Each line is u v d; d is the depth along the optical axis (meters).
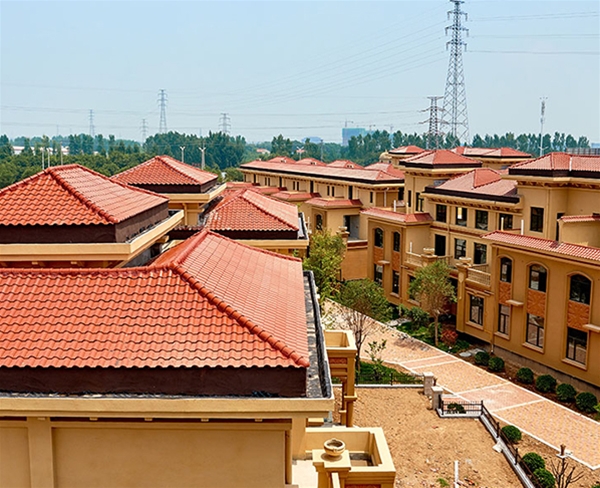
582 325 31.00
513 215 38.16
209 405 10.16
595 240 33.38
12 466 10.93
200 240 15.32
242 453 10.85
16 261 14.53
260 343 10.84
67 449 10.82
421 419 26.53
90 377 10.48
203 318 11.37
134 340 10.91
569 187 35.19
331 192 62.62
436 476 21.77
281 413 10.23
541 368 33.66
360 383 31.64
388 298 48.09
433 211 45.91
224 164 171.25
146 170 26.25
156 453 10.84
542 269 33.47
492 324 37.06
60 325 11.23
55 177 16.33
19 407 10.20
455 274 41.41
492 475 22.11
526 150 198.88
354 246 54.09
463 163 48.22
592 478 23.00
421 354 37.34
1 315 11.48
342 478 12.78
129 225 15.80
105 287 12.05
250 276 14.45
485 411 26.94
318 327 14.50
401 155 63.12
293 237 24.02
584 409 29.08
